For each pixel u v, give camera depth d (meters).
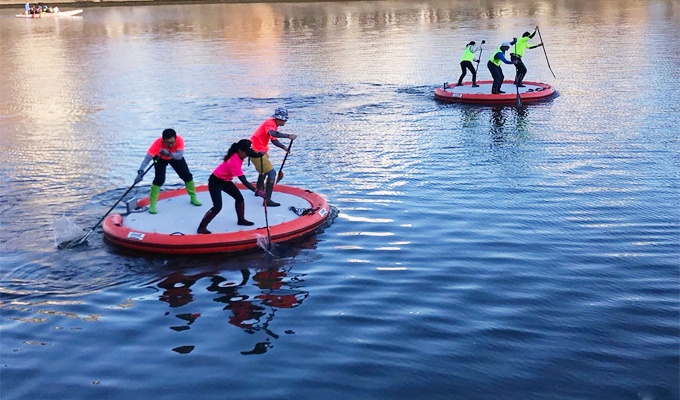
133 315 7.20
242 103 19.33
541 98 18.67
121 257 8.71
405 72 24.45
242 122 16.88
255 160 10.16
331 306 7.27
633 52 27.69
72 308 7.37
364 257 8.53
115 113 18.39
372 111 17.81
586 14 47.69
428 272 8.03
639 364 6.03
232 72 25.58
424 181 11.66
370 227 9.55
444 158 13.10
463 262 8.28
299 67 26.52
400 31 40.06
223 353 6.40
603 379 5.83
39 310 7.32
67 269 8.35
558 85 20.89
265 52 31.84
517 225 9.47
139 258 8.67
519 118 16.44
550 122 15.94
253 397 5.70
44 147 14.69
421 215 9.98
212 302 7.46
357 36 38.06
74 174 12.51
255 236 8.85
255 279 8.00
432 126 15.89
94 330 6.89
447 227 9.47
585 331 6.60
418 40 35.00
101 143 14.99
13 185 11.80
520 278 7.79
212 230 9.14
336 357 6.27
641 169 11.96
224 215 9.80
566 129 15.19
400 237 9.15
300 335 6.68
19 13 63.47
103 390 5.87
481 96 18.39
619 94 18.97
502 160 12.82
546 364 6.07
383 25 44.16
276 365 6.16
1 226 9.77
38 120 17.75
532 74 23.41
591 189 10.96
